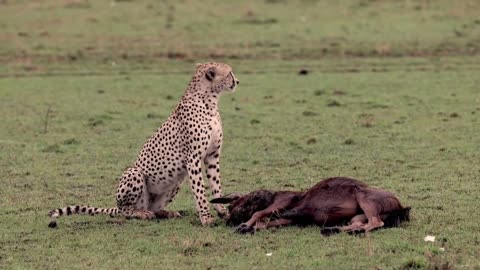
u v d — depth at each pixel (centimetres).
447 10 3528
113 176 1462
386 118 1947
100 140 1784
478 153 1552
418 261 878
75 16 3544
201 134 1124
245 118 1998
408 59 2789
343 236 985
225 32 3206
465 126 1819
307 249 954
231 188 1348
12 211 1218
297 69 2680
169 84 2483
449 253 927
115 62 2797
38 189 1370
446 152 1573
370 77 2527
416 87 2348
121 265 927
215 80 1138
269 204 1055
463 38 3053
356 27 3269
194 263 925
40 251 999
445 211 1131
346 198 1009
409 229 1023
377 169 1452
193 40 3081
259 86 2422
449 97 2188
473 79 2441
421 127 1825
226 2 3844
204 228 1083
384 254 923
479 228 1035
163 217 1155
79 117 2039
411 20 3362
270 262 916
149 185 1162
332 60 2798
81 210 1134
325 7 3688
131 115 2059
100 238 1048
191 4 3806
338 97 2239
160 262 934
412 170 1435
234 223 1078
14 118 2038
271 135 1794
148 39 3098
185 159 1135
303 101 2192
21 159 1603
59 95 2338
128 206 1156
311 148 1653
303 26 3297
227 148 1675
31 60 2816
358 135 1764
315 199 1022
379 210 1002
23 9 3712
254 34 3167
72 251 995
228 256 946
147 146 1162
